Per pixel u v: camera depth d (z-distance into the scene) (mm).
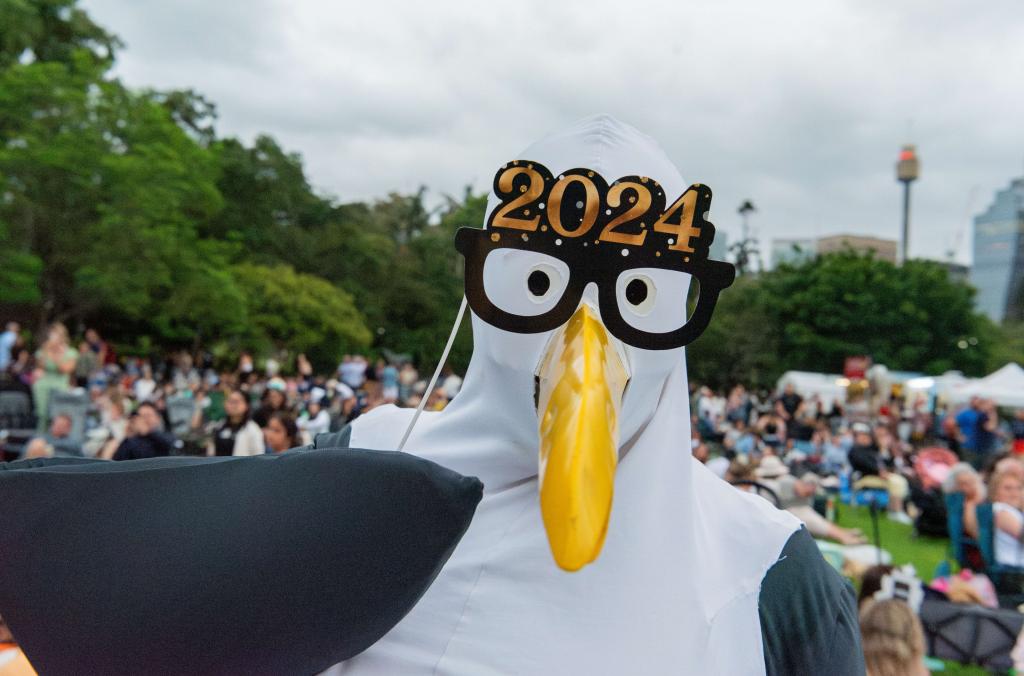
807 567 1444
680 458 1395
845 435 12078
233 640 1109
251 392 11695
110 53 27328
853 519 9773
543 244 1285
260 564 1104
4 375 10141
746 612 1378
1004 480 5566
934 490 8570
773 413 15203
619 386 1232
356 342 31734
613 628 1267
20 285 18719
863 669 1433
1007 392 19094
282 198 37562
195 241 24000
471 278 1315
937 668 4496
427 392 1423
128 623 1105
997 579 5438
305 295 29562
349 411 10602
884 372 19953
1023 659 4336
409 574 1135
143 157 19875
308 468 1157
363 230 42062
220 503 1141
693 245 1296
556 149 1434
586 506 977
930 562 7578
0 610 1154
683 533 1354
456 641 1304
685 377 1471
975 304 38062
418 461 1150
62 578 1117
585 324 1234
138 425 6355
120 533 1125
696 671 1280
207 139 36938
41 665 1146
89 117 19047
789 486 6961
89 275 20422
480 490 1152
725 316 36344
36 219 19578
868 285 36312
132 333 28375
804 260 39125
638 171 1413
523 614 1293
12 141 18484
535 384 1336
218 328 28203
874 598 3873
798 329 35656
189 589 1101
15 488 1154
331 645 1141
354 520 1116
